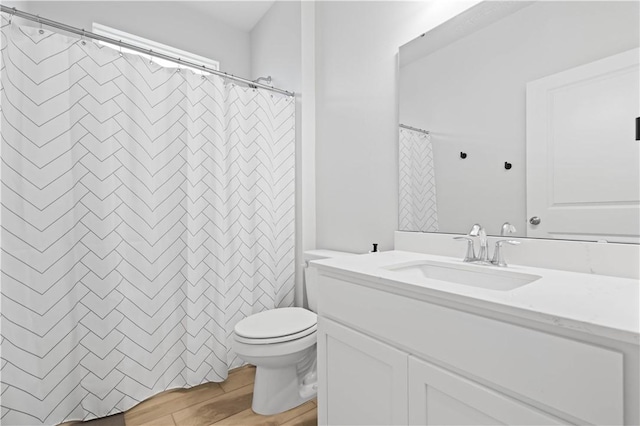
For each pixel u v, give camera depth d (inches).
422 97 60.1
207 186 73.5
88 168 60.3
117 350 62.6
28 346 55.3
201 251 72.7
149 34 95.6
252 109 81.5
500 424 28.5
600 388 23.3
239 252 78.5
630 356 22.4
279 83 96.3
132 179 65.1
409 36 62.4
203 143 73.3
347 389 44.2
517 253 47.0
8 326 53.8
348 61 76.4
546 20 44.3
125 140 64.5
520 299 28.9
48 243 56.7
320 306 49.1
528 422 26.7
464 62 53.8
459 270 47.9
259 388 63.6
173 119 69.6
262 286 82.8
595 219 40.1
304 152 85.9
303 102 85.4
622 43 37.8
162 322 68.7
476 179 52.4
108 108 62.2
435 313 33.1
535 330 26.5
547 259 44.0
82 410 60.2
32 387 55.5
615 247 38.4
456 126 55.0
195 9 103.6
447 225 56.4
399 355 36.7
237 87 79.2
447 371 32.5
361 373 42.1
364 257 54.4
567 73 42.2
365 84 71.9
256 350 58.3
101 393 61.1
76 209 59.6
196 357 71.0
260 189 82.4
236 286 77.9
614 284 34.6
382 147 67.9
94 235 60.7
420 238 59.7
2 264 53.2
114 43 63.7
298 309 72.8
